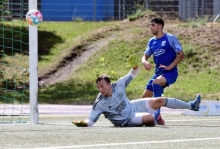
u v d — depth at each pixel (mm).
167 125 24734
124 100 23531
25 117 31453
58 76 67812
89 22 84625
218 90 59875
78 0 87000
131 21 80125
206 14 81375
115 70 67062
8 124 24281
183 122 26984
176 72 26609
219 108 33781
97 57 71250
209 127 23203
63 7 87250
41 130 21047
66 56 72938
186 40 71312
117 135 19203
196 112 33281
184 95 56250
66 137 18531
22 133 19828
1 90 56656
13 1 77562
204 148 15844
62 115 35000
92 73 67062
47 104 49719
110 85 23250
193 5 81812
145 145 16406
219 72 64812
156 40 26703
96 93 58312
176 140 17797
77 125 22875
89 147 15859
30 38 25047
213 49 69125
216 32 72438
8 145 16359
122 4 85938
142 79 63500
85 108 44875
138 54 70188
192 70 65625
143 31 75500
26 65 67062
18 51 71875
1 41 73625
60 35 80750
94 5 85750
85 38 77438
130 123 23578
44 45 77438
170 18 80875
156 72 26828
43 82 65812
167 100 24438
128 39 73938
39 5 87500
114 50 71938
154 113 24984
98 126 23719
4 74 62719
